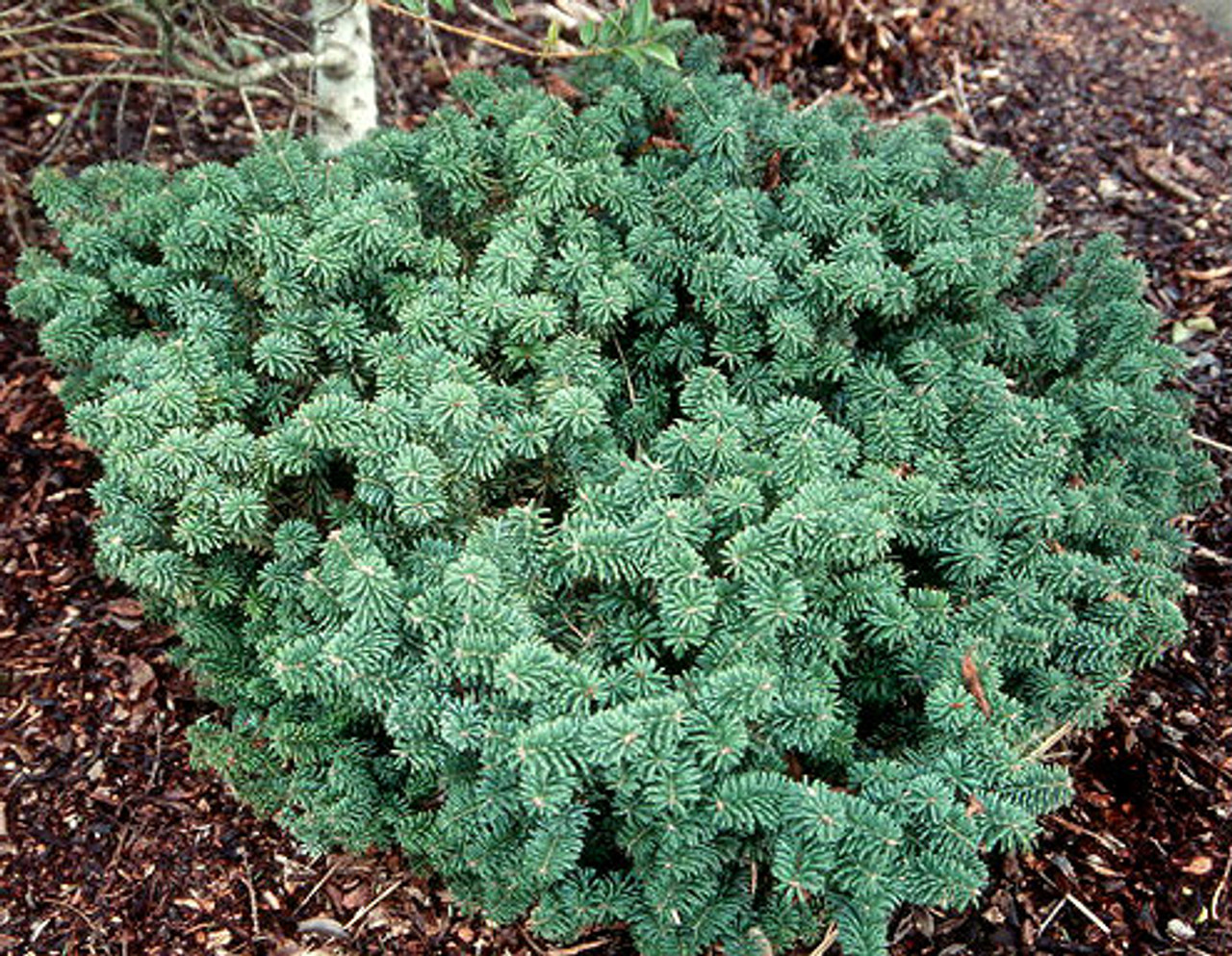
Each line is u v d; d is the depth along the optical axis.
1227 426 1.09
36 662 0.90
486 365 0.83
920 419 0.81
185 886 0.80
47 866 0.80
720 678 0.66
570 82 0.99
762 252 0.84
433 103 1.38
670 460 0.74
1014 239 0.90
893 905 0.66
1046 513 0.75
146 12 1.14
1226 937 0.77
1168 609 0.75
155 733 0.87
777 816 0.65
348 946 0.77
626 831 0.68
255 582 0.80
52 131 1.28
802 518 0.69
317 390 0.81
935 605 0.73
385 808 0.75
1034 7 1.59
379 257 0.82
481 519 0.75
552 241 0.86
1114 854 0.82
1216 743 0.87
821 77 1.41
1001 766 0.68
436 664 0.68
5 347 1.10
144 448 0.75
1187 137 1.38
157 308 0.87
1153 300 1.20
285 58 1.10
